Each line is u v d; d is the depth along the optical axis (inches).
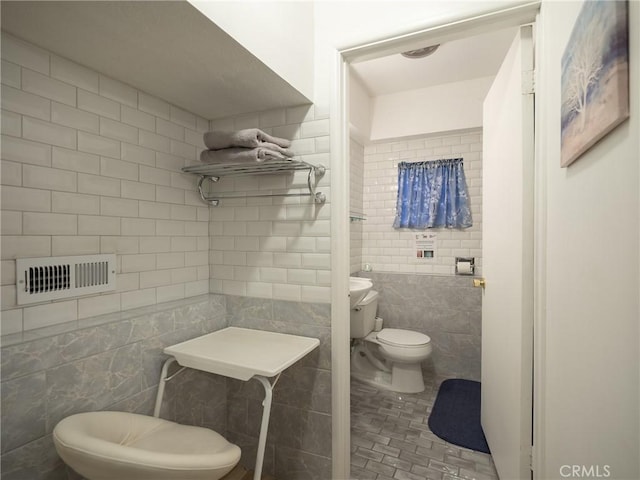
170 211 59.8
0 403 33.6
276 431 61.7
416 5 50.5
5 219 37.9
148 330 50.1
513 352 51.9
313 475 58.8
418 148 113.3
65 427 33.9
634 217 20.6
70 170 44.4
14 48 39.0
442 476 62.7
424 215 111.8
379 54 56.5
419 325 109.7
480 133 105.5
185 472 32.0
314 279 58.6
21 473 35.3
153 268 56.4
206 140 54.7
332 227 56.9
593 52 25.0
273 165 54.7
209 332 62.0
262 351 50.7
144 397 49.4
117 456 30.4
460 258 106.7
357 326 97.3
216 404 63.7
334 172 56.8
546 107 41.9
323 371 57.8
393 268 117.5
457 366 105.7
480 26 48.3
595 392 26.5
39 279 40.9
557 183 37.1
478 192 106.1
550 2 40.2
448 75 96.0
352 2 55.4
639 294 20.1
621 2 21.0
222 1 38.7
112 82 49.9
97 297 47.8
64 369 39.2
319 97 58.4
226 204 66.6
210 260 68.4
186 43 41.3
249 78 50.2
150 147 56.0
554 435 37.2
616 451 23.0
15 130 38.9
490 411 67.2
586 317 28.4
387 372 103.7
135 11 35.0
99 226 48.0
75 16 35.5
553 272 38.1
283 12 50.5
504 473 56.3
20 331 39.2
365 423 80.7
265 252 62.9
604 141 24.9
